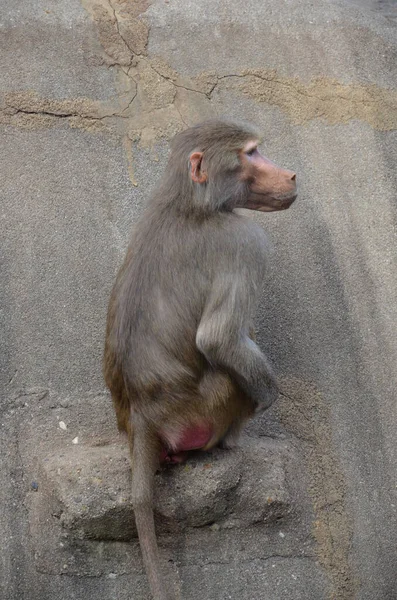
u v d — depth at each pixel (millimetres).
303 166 4207
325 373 3986
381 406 3973
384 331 4047
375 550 3838
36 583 3727
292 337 4008
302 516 3826
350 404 3965
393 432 3953
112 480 3727
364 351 4020
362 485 3895
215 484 3738
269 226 4113
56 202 4098
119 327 3705
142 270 3697
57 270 4027
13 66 4227
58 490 3725
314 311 4043
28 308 3982
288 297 4047
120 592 3734
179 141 3715
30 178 4117
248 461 3797
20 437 3859
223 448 3779
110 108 4223
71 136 4176
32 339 3953
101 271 4043
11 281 4004
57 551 3738
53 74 4238
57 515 3732
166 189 3736
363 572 3814
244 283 3637
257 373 3658
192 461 3758
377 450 3934
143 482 3646
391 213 4184
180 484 3738
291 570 3789
